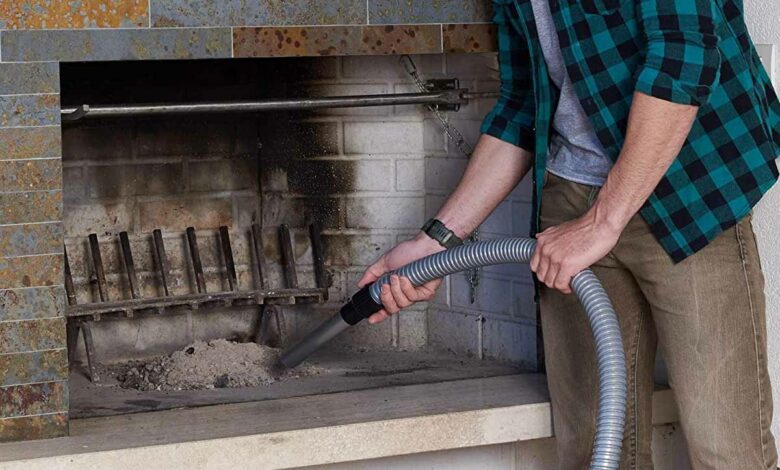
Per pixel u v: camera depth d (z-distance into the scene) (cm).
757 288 209
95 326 300
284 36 238
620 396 193
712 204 203
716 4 195
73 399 266
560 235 199
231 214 308
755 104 202
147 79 296
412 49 247
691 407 212
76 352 296
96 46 225
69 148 294
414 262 220
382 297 225
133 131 298
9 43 218
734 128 201
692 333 208
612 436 192
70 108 243
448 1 249
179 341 307
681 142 190
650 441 235
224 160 306
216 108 257
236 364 286
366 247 312
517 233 285
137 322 303
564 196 219
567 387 235
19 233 222
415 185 308
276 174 309
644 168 189
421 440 240
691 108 187
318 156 309
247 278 311
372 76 303
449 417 242
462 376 279
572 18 201
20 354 225
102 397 268
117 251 300
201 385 277
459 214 232
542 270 202
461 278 303
